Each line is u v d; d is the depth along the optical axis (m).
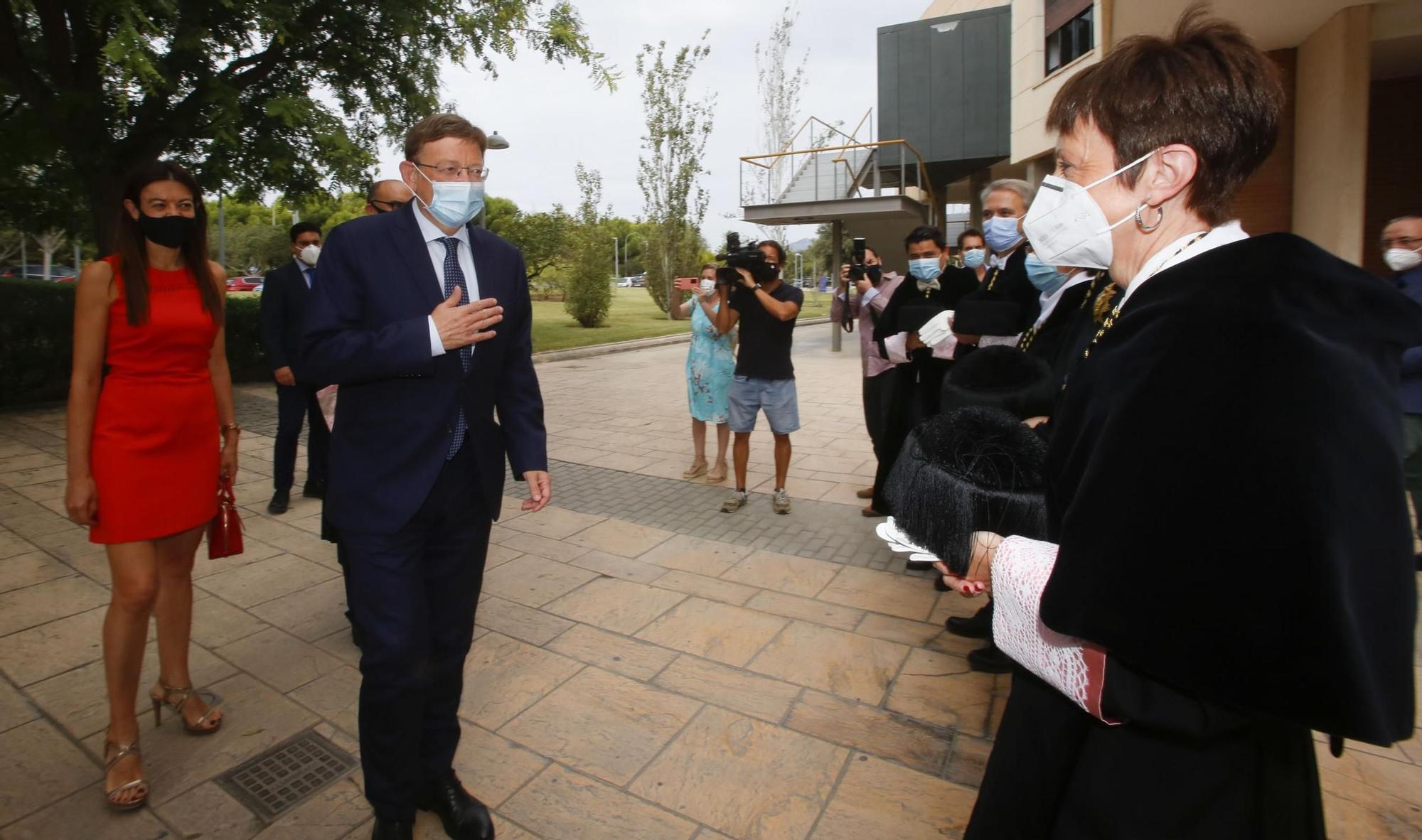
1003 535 1.29
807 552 4.52
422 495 2.00
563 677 3.13
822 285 50.09
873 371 5.08
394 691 1.96
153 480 2.39
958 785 2.47
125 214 2.38
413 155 2.06
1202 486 0.90
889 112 17.47
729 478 6.27
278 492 5.25
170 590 2.67
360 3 9.11
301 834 2.27
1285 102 1.08
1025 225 1.30
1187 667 0.93
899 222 15.55
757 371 5.09
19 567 4.25
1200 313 0.93
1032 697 1.27
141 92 8.42
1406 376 3.93
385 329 1.92
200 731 2.74
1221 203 1.10
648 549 4.60
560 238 31.06
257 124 9.27
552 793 2.45
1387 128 7.92
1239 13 6.79
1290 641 0.86
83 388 2.32
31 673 3.16
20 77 8.34
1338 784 2.47
